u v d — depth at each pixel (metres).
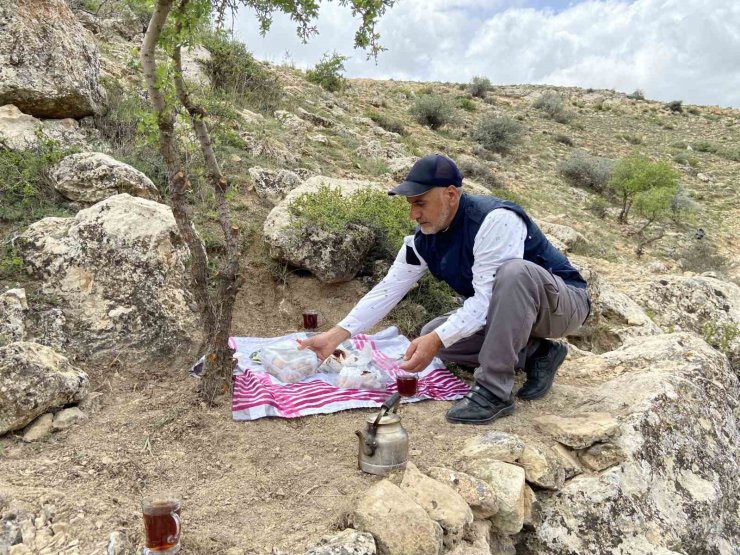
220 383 3.04
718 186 21.25
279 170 5.98
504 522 2.51
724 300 7.22
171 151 2.78
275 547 2.06
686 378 3.70
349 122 13.67
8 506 2.06
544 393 3.42
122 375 3.24
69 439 2.65
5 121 4.93
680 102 35.97
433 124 19.55
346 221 4.68
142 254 3.54
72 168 4.36
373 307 3.21
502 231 2.97
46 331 3.22
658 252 13.31
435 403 3.35
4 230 3.93
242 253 4.69
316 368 3.46
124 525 2.06
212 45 10.16
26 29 5.16
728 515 3.27
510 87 37.56
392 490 2.30
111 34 9.30
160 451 2.63
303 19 2.84
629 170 15.27
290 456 2.71
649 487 2.92
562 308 3.14
